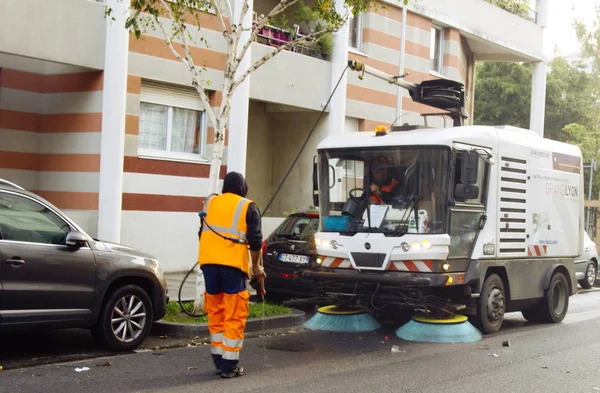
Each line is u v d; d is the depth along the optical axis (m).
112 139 13.95
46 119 14.81
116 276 8.33
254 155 19.42
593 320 13.29
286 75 17.69
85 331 9.77
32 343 8.90
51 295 7.67
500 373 8.27
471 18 23.52
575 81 38.84
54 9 13.23
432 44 22.98
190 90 15.87
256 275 7.89
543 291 12.34
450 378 7.92
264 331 10.53
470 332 10.38
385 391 7.22
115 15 13.85
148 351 8.80
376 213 10.35
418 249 9.88
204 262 7.64
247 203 7.67
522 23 25.61
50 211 7.93
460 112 12.88
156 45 14.93
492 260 10.95
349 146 10.76
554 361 9.09
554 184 12.71
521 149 11.73
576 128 29.98
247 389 7.10
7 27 12.63
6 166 14.38
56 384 7.06
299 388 7.23
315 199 11.18
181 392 6.91
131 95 14.59
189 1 10.80
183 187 15.62
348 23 18.83
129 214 14.69
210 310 7.78
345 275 10.22
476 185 10.63
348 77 19.58
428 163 10.17
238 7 16.00
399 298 10.00
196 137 16.19
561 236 12.88
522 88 38.38
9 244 7.39
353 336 10.48
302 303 12.80
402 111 21.23
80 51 13.66
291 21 19.08
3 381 7.09
